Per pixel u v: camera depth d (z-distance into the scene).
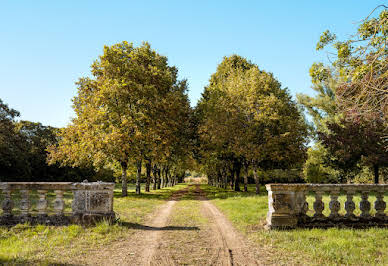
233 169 35.59
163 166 44.75
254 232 7.80
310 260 5.41
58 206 8.59
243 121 24.05
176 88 31.62
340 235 7.14
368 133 22.98
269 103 22.28
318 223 8.29
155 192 30.69
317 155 33.78
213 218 10.55
